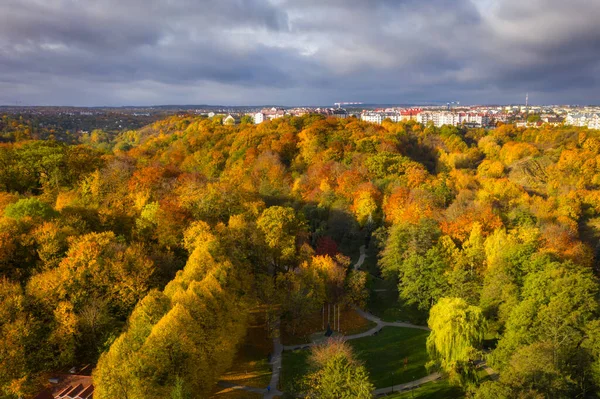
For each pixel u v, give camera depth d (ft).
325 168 506.48
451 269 293.84
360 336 267.39
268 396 202.18
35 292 212.64
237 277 262.67
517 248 270.26
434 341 225.15
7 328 190.90
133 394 169.99
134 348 185.47
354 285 287.28
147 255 266.98
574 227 422.00
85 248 236.02
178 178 415.85
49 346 197.77
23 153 408.46
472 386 182.29
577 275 215.10
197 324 195.62
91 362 205.77
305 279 273.95
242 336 239.91
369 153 568.41
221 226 305.32
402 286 305.53
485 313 248.93
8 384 178.09
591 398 185.26
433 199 422.82
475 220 352.90
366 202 411.54
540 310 209.67
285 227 325.83
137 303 218.79
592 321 196.54
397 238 322.75
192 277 233.76
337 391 171.12
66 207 309.83
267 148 591.78
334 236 393.91
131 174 410.11
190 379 183.93
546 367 163.94
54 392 183.21
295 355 239.91
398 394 207.41
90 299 218.18
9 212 274.77
